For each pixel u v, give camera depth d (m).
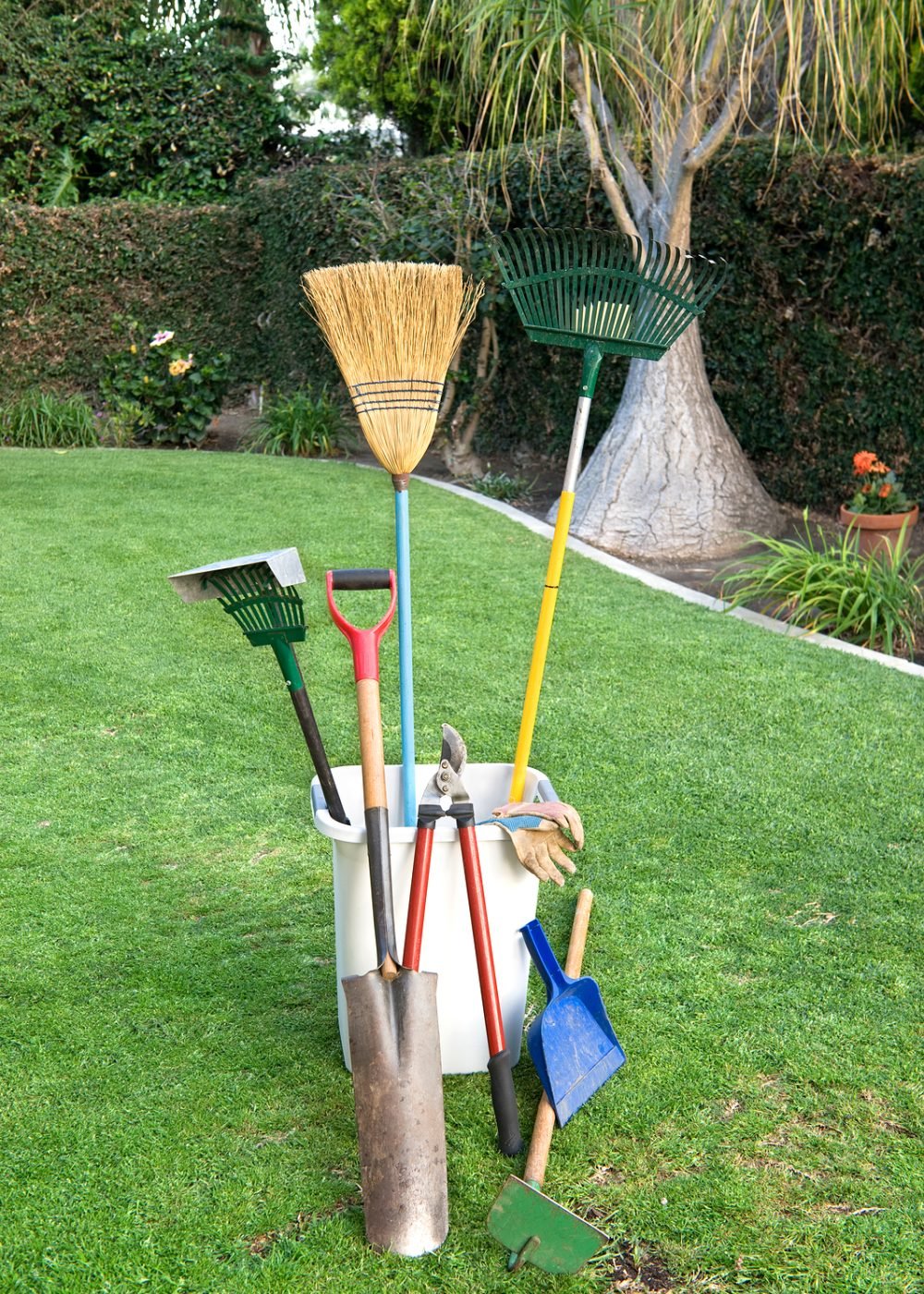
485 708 4.15
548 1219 1.68
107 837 3.22
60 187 13.23
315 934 2.75
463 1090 2.19
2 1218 1.84
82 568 5.90
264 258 12.16
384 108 12.72
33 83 13.16
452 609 5.34
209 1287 1.72
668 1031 2.35
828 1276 1.75
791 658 4.73
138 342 12.08
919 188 6.52
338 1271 1.75
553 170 8.42
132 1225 1.84
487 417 9.80
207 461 9.20
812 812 3.35
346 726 3.99
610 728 3.96
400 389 2.06
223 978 2.55
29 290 11.83
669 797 3.45
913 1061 2.25
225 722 4.04
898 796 3.45
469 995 2.17
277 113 13.47
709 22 5.70
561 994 2.22
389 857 1.95
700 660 4.68
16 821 3.31
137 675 4.48
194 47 13.37
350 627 2.06
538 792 2.24
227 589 2.11
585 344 2.17
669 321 2.17
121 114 13.34
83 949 2.66
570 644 4.86
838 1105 2.13
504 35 5.96
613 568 6.25
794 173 7.09
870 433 7.20
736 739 3.89
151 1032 2.35
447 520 7.13
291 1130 2.07
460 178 8.93
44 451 9.90
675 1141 2.04
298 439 10.09
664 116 6.52
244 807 3.42
